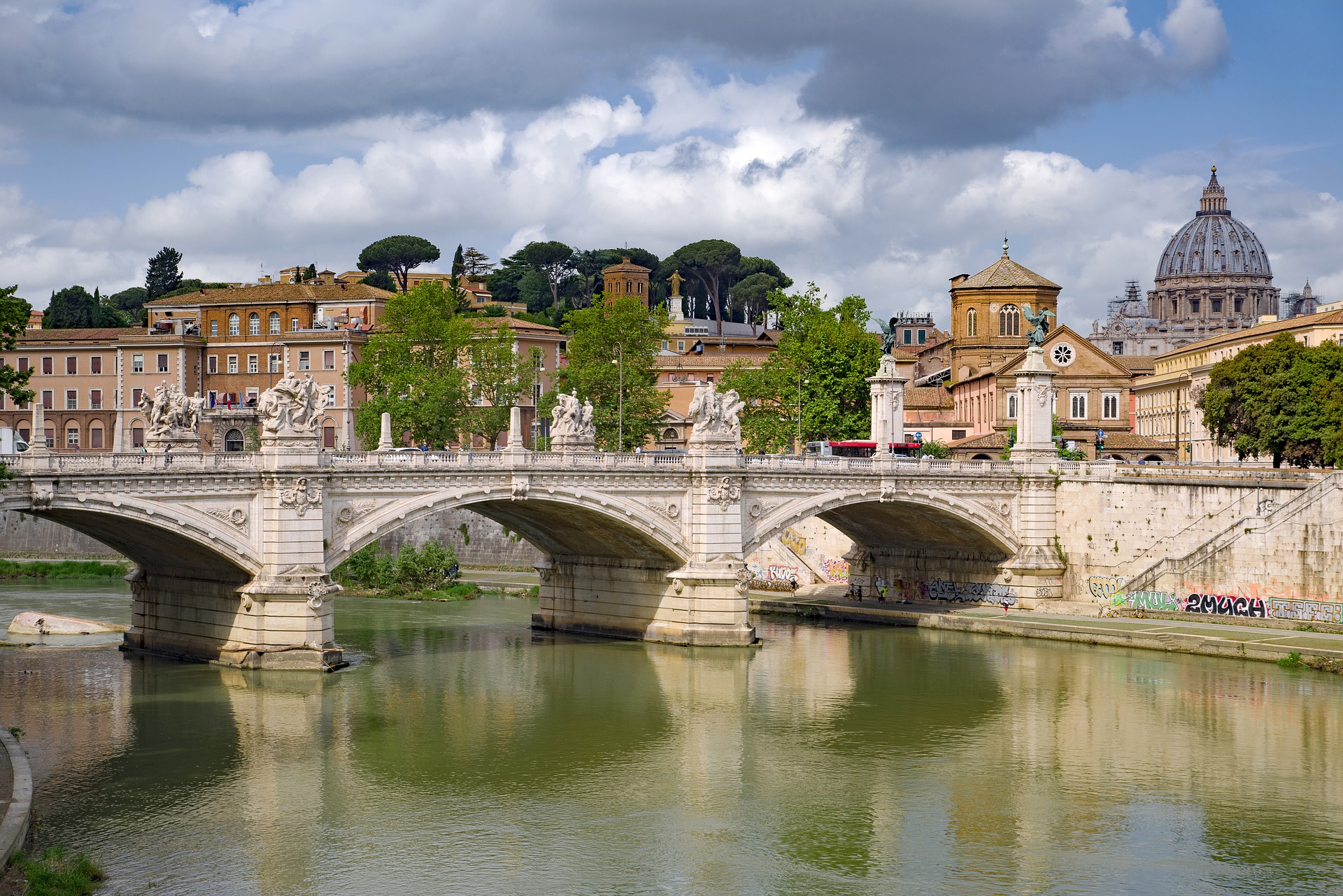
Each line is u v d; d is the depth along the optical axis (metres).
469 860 54.72
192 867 53.19
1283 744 71.19
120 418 161.50
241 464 78.56
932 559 114.94
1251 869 54.72
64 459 71.19
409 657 91.00
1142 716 76.69
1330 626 93.12
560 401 99.12
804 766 67.38
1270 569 96.19
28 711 74.00
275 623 80.75
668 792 63.34
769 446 143.00
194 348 163.00
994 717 76.50
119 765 65.31
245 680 80.38
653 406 145.88
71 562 135.75
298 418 79.50
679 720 75.56
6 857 47.59
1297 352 121.00
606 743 70.94
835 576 122.88
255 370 163.25
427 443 131.50
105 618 104.12
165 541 79.75
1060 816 60.53
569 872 53.69
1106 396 162.50
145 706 75.25
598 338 145.88
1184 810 61.38
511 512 95.38
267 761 66.44
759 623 109.44
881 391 111.50
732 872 54.00
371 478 82.19
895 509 106.44
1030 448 108.56
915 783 64.88
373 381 138.62
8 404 165.00
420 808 60.56
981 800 62.56
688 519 94.38
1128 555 104.88
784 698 80.75
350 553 82.12
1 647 91.19
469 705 78.00
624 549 97.94
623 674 86.81
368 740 70.44
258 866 53.53
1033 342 109.19
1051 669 88.69
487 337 142.88
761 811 60.94
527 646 96.06
